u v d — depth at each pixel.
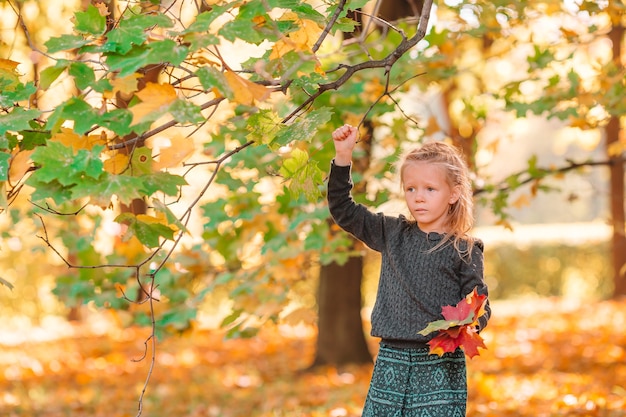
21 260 18.05
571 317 16.20
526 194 7.59
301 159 4.11
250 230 7.21
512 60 8.73
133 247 7.28
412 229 4.02
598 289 22.53
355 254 6.90
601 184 24.94
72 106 3.27
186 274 7.32
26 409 9.44
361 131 6.73
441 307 3.73
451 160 3.96
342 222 4.12
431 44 7.26
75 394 10.48
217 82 3.23
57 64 3.36
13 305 19.89
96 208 7.74
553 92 7.33
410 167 3.95
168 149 3.49
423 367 3.86
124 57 3.28
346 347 11.40
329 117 3.73
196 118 3.16
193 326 7.06
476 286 3.76
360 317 11.50
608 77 7.16
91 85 3.38
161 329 6.91
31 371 12.31
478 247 3.93
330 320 11.48
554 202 41.56
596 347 12.42
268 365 12.40
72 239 7.38
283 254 6.65
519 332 14.45
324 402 9.07
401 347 3.90
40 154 3.21
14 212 7.49
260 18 3.54
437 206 3.90
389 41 7.40
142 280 7.36
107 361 13.48
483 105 8.10
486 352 12.24
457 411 3.83
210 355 13.70
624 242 18.33
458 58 7.92
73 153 3.24
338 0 4.31
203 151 6.49
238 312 6.75
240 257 7.45
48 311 20.36
